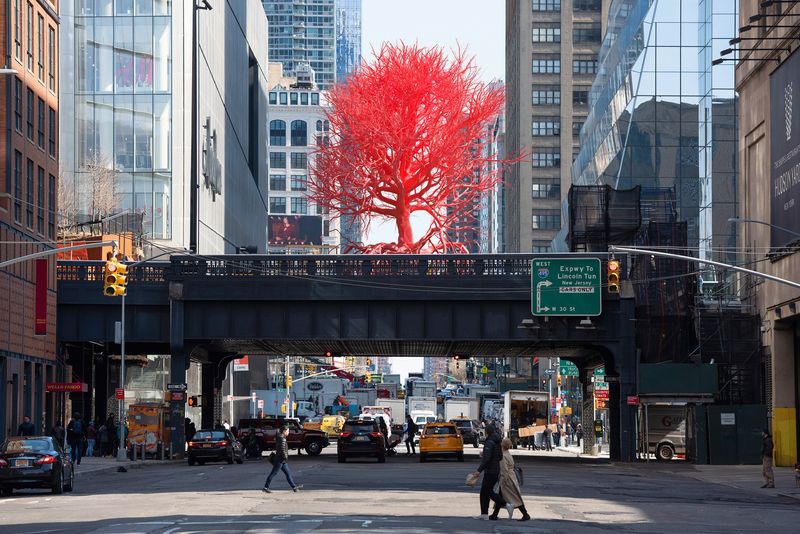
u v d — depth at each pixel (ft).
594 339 192.34
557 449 287.48
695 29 307.17
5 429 176.45
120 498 98.17
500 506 78.28
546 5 623.77
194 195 288.51
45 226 200.64
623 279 193.26
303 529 66.90
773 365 178.09
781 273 173.58
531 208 613.11
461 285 190.08
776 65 178.09
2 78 178.29
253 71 431.43
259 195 442.09
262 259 192.34
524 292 190.19
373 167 299.99
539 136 617.62
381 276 190.49
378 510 83.41
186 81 290.35
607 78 352.28
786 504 104.27
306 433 222.89
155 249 282.36
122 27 290.97
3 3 179.11
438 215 303.68
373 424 180.75
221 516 77.15
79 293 198.59
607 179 324.80
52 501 96.84
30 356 188.34
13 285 180.65
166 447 196.24
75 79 289.53
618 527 75.41
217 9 330.34
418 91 295.48
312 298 191.01
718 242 297.33
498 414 345.51
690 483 136.15
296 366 558.97
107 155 288.10
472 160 307.99
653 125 305.32
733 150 300.40
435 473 141.79
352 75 305.94
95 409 237.04
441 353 244.63
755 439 182.91
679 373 189.57
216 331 193.57
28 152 190.80
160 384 272.92
